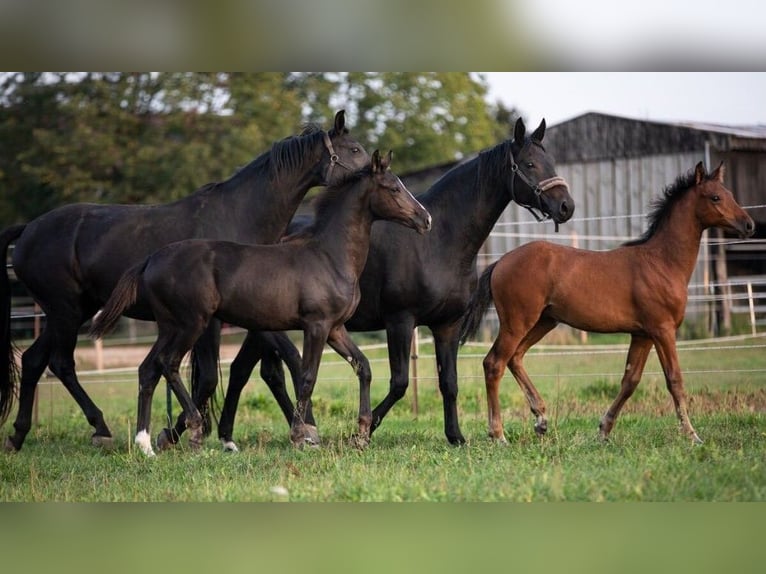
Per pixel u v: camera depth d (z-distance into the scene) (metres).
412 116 46.69
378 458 11.26
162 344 12.23
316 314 12.19
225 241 12.30
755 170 27.86
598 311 12.02
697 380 18.41
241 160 39.16
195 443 12.29
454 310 13.03
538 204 12.74
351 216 12.33
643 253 12.07
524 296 12.14
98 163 39.56
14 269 14.01
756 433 12.43
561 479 9.26
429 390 19.12
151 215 13.48
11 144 41.28
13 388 13.98
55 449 13.77
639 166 29.22
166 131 40.72
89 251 13.46
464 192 13.01
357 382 19.69
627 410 15.45
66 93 41.09
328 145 13.28
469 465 10.47
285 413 14.09
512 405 16.95
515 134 12.84
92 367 26.39
